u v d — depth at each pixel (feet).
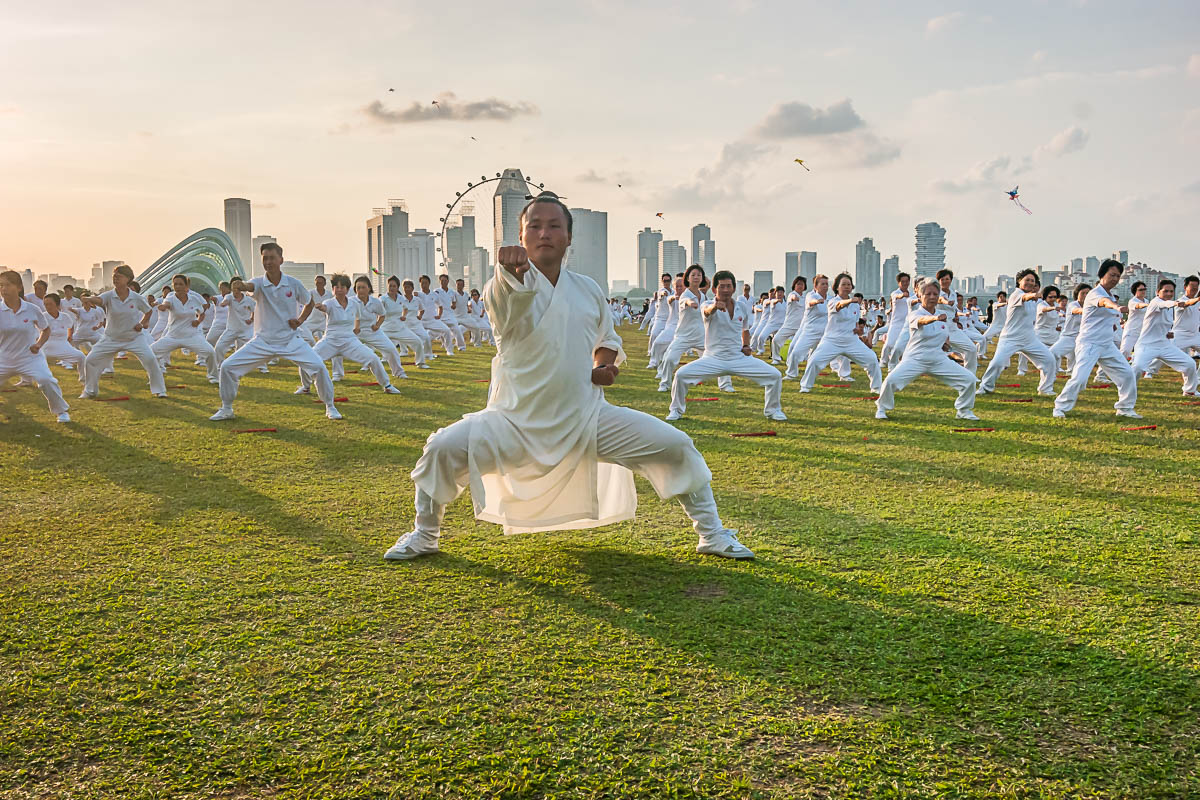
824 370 54.95
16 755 8.39
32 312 31.04
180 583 13.41
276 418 32.50
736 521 17.21
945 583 13.24
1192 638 11.02
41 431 29.25
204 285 237.25
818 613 11.99
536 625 11.61
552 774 8.02
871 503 18.74
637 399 38.78
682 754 8.33
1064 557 14.55
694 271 40.81
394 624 11.68
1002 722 8.93
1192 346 48.78
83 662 10.47
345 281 41.19
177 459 24.11
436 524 14.76
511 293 12.89
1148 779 7.89
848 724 8.89
